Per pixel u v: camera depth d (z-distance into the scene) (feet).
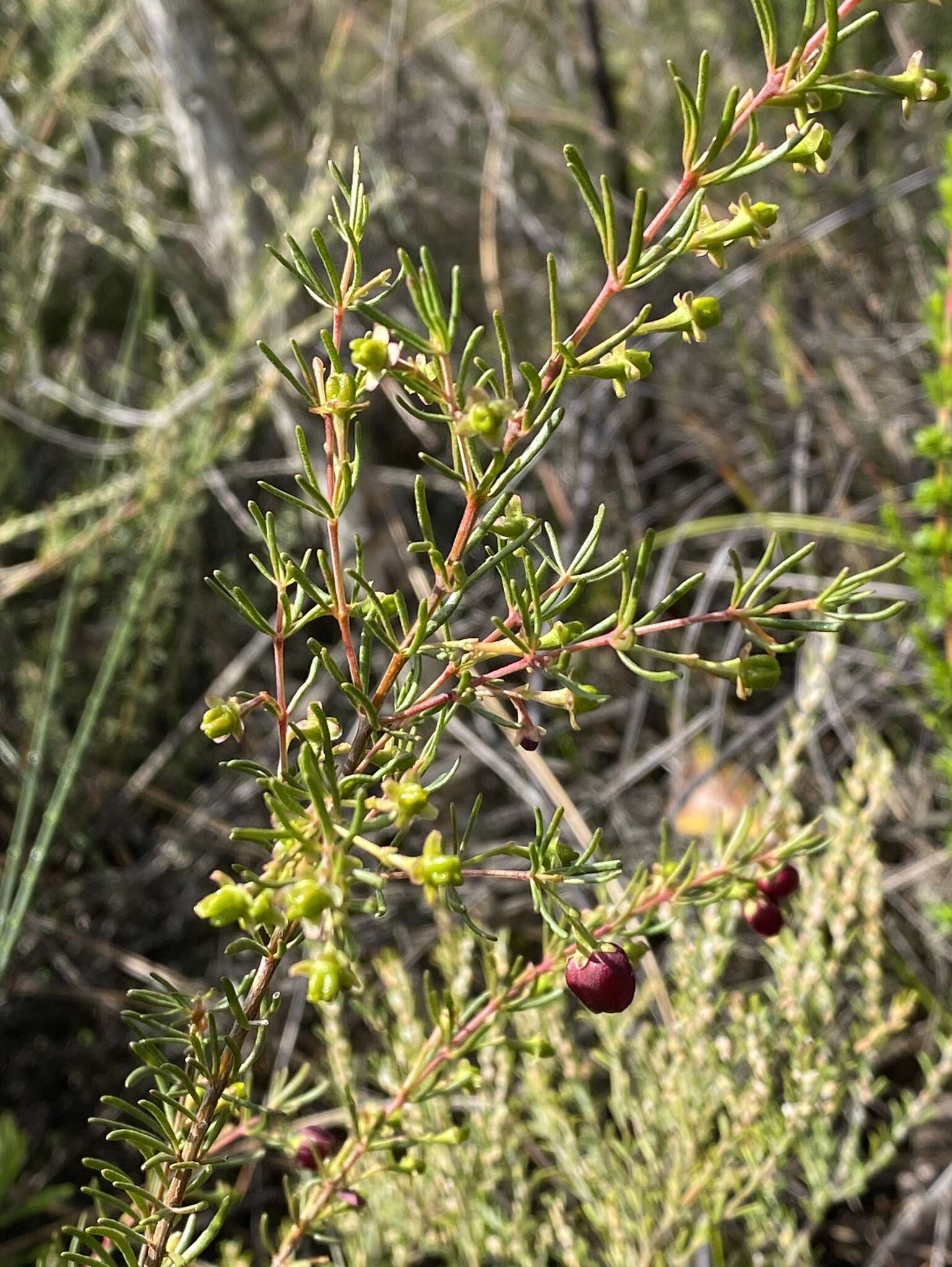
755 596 0.60
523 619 0.59
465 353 0.54
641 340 2.41
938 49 2.67
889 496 2.10
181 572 1.95
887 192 2.38
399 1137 0.81
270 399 1.89
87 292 2.39
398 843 0.55
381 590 1.90
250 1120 0.82
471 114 2.94
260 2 2.79
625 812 1.85
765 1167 1.11
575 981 0.64
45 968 1.65
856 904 1.54
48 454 2.31
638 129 2.87
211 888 1.79
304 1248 1.28
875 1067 1.63
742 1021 1.17
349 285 0.58
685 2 2.93
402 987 1.14
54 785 1.74
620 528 2.18
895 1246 1.47
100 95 2.57
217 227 2.01
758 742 1.87
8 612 1.92
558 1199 1.20
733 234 0.55
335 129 2.62
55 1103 1.56
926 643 1.36
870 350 2.44
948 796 1.72
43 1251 1.10
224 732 0.59
